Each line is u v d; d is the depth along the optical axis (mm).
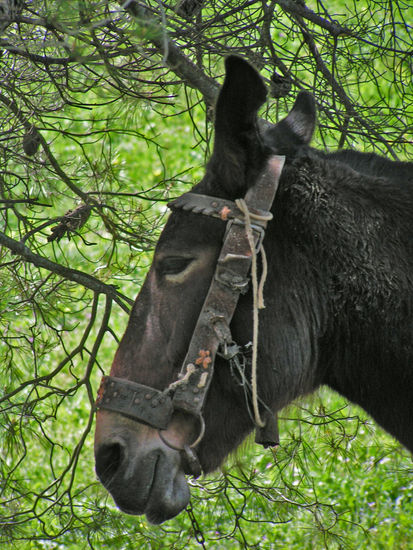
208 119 9016
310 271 5926
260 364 5879
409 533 11453
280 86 9156
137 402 5844
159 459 5828
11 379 9445
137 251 9930
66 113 9625
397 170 6422
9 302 9375
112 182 9242
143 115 10781
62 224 8953
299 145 6215
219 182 5875
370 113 10711
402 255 5930
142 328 5938
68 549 11094
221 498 9500
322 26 9016
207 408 5922
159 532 10086
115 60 9312
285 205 5910
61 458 13664
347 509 12055
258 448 11172
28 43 6965
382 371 6062
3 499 10477
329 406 11453
